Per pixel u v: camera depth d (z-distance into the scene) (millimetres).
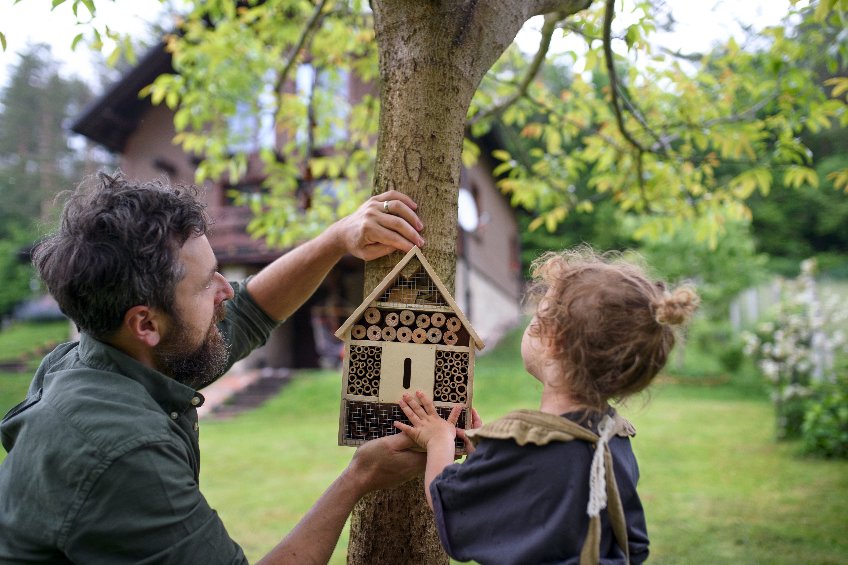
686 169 3570
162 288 1246
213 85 4199
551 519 1168
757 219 22766
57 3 2049
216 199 13148
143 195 1288
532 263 1486
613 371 1245
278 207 4262
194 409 1385
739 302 13914
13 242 24016
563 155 4090
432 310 1543
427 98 1638
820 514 4055
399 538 1632
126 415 1184
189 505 1182
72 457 1134
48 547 1134
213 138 4410
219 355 1474
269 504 4684
